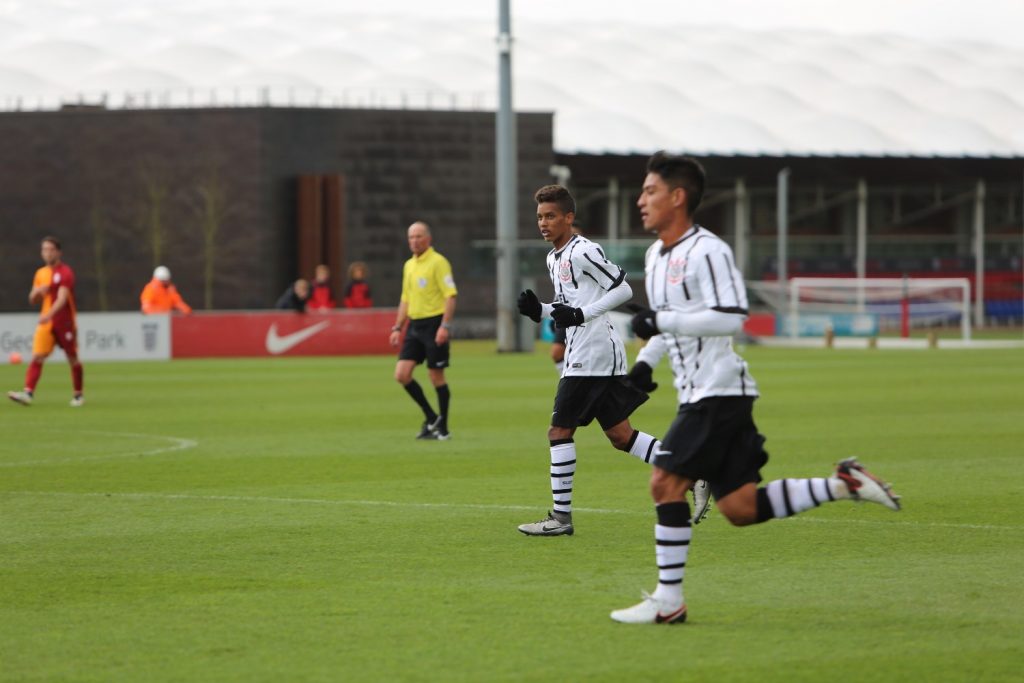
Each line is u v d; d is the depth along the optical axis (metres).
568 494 29.53
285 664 19.50
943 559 26.77
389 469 40.81
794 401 64.88
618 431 30.33
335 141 157.25
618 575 25.38
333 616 22.28
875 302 152.25
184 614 22.44
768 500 21.55
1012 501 33.94
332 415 58.94
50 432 51.91
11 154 157.12
